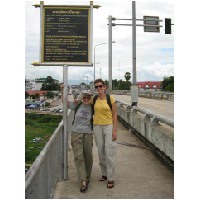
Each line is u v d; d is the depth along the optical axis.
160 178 6.23
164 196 5.30
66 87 6.10
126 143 9.55
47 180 4.66
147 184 5.89
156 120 8.48
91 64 6.08
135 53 14.48
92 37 6.09
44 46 6.07
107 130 5.76
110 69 19.41
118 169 6.85
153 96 43.41
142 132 9.67
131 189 5.64
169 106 25.70
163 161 7.46
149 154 8.19
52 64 6.06
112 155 5.74
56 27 6.07
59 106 59.94
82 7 6.07
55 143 5.79
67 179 6.20
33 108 56.41
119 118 16.11
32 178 3.38
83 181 5.57
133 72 14.19
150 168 6.91
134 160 7.58
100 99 5.83
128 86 87.56
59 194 5.40
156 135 7.84
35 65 6.07
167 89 51.78
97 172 6.72
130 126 12.13
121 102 15.77
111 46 19.19
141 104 28.31
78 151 5.70
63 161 6.20
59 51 6.07
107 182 5.88
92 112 5.89
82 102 5.91
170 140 6.55
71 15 6.07
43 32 6.06
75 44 6.08
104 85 5.83
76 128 5.74
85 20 6.09
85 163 5.85
